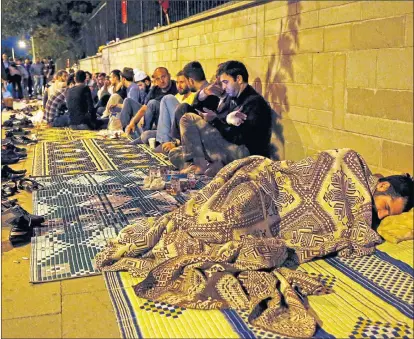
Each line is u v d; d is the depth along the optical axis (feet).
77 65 44.57
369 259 9.80
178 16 28.96
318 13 14.62
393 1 11.80
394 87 11.95
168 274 8.61
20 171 17.57
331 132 14.43
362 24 12.88
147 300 8.31
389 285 8.74
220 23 21.91
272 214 10.05
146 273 9.13
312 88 15.14
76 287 8.91
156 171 16.03
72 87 29.07
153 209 13.25
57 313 8.05
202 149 16.62
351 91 13.50
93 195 14.75
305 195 10.30
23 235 11.15
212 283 8.28
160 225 9.61
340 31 13.75
